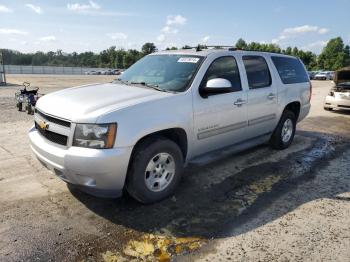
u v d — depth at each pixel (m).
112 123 3.52
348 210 4.11
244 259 3.09
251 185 4.80
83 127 3.50
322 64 99.25
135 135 3.65
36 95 11.10
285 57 6.64
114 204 4.09
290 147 6.87
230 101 4.91
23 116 9.87
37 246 3.21
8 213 3.82
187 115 4.25
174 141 4.43
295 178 5.12
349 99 12.11
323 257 3.14
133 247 3.24
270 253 3.19
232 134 5.11
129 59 94.88
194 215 3.88
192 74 4.52
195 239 3.39
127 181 3.86
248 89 5.33
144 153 3.80
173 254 3.14
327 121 10.54
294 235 3.51
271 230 3.59
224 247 3.27
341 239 3.46
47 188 4.49
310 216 3.92
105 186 3.62
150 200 4.01
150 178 3.97
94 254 3.12
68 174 3.58
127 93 4.17
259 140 5.95
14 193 4.32
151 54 5.60
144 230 3.54
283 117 6.38
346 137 8.14
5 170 5.10
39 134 4.15
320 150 6.75
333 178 5.17
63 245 3.24
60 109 3.80
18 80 36.72
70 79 42.09
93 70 86.00
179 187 4.64
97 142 3.50
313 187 4.79
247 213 3.96
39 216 3.77
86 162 3.44
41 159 3.90
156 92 4.23
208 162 5.42
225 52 5.10
